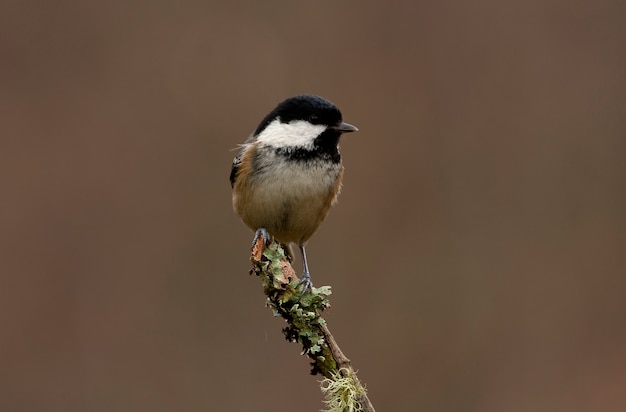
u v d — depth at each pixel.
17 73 12.49
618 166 12.31
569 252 11.78
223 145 12.47
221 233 11.97
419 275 11.77
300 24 13.25
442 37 13.02
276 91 12.76
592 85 12.70
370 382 11.07
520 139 12.54
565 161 12.40
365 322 11.48
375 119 12.57
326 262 11.78
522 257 11.86
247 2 13.39
